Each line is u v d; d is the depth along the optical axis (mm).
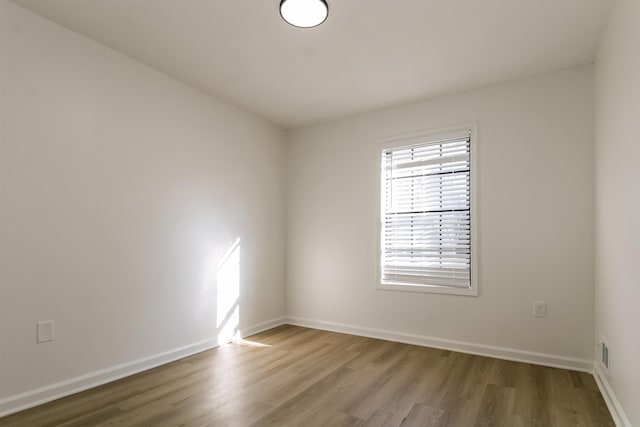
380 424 2020
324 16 2199
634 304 1765
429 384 2564
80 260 2438
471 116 3355
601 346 2539
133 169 2779
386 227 3818
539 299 3006
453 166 3453
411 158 3697
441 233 3486
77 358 2406
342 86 3303
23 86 2189
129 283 2725
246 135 3908
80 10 2223
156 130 2967
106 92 2623
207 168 3418
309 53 2736
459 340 3326
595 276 2785
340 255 4078
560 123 2982
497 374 2754
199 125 3355
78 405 2207
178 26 2393
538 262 3021
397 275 3711
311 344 3531
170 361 2994
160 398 2314
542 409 2201
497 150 3219
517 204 3117
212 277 3432
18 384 2137
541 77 3064
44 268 2260
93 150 2529
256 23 2355
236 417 2080
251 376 2697
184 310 3141
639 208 1677
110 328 2596
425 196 3594
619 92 2043
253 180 3988
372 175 3904
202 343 3297
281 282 4402
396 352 3285
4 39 2115
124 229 2703
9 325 2107
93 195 2521
